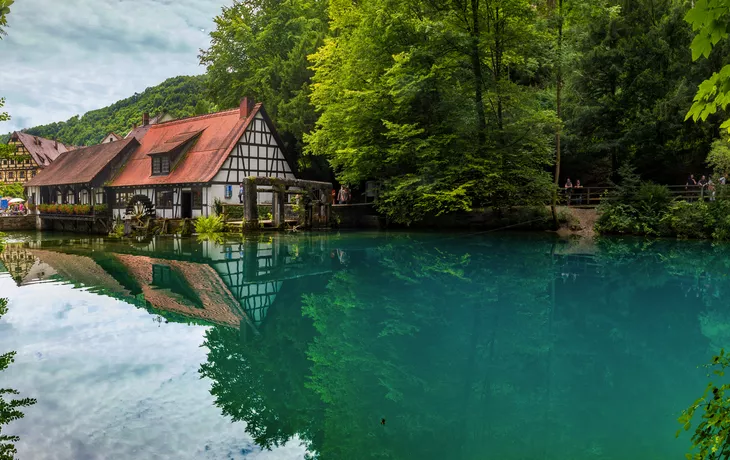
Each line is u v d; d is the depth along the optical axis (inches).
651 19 959.0
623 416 184.5
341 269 510.3
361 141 879.7
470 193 805.9
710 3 89.3
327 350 263.4
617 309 349.7
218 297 388.8
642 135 933.2
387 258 577.6
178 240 786.8
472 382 219.9
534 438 167.9
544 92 1025.5
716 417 88.3
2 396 194.5
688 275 467.8
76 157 1417.3
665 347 267.6
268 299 383.6
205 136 1124.5
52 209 1298.0
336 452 158.1
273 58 1232.2
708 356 252.2
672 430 172.4
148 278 468.8
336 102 938.1
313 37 1160.8
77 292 400.2
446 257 581.9
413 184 840.9
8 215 1401.3
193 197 1027.3
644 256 582.2
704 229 726.5
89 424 172.4
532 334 292.8
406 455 156.2
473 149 793.6
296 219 960.3
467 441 165.0
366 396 204.4
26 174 2353.6
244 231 847.7
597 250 634.8
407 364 243.9
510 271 491.2
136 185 1116.5
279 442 163.0
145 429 169.9
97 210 1163.9
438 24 711.7
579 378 223.8
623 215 791.7
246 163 1051.3
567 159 1067.3
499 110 816.9
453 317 329.4
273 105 1145.4
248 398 199.9
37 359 238.5
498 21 783.1
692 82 886.4
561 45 796.6
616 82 956.6
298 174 1157.7
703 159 929.5
